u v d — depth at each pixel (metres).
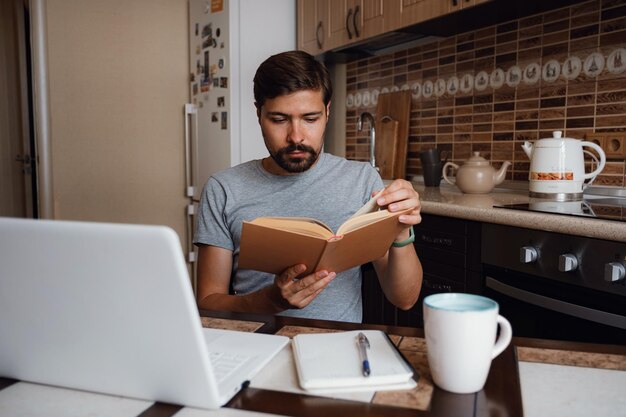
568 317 1.54
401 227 1.04
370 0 2.58
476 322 0.62
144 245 0.55
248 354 0.75
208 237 1.35
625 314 1.39
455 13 2.19
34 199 3.99
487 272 1.80
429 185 2.61
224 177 1.39
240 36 3.00
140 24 3.65
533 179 1.99
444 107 2.70
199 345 0.58
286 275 0.95
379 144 3.05
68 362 0.65
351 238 0.91
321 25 2.94
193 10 3.46
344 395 0.64
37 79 3.41
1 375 0.71
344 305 1.28
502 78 2.39
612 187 1.99
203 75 3.31
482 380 0.65
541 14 2.21
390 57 3.00
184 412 0.61
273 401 0.63
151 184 3.77
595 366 0.72
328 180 1.37
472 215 1.80
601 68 2.01
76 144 3.58
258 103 1.26
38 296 0.61
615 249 1.39
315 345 0.77
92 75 3.57
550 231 1.56
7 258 0.61
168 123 3.77
